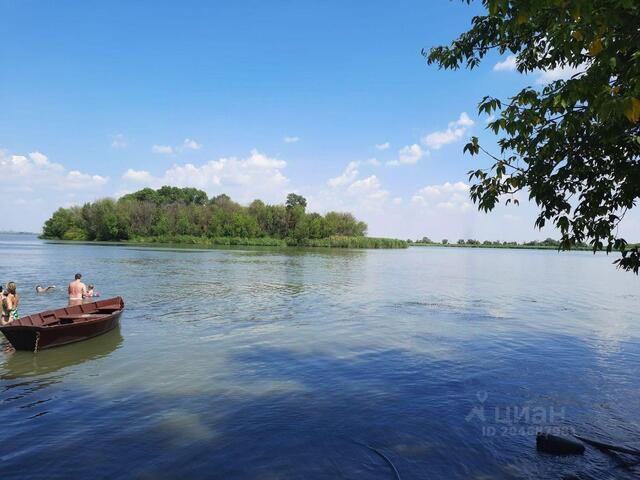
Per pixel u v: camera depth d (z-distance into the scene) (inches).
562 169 245.4
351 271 1673.2
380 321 705.0
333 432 305.9
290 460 268.2
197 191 6318.9
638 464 265.6
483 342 571.8
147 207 4522.6
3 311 586.6
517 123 237.3
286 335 593.6
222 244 4271.7
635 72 166.4
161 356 486.0
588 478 250.8
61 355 486.9
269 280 1270.9
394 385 401.7
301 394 376.2
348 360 478.9
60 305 793.6
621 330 665.6
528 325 695.1
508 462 267.9
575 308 892.6
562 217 252.8
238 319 698.8
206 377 417.4
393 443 290.8
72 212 5017.2
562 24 187.3
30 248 2898.6
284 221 4650.6
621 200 248.8
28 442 288.5
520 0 184.2
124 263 1738.4
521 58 303.3
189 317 709.3
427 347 540.1
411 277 1523.1
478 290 1182.9
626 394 385.4
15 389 383.9
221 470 256.7
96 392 377.7
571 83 191.9
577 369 457.4
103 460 266.8
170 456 271.6
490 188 273.0
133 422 319.0
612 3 165.5
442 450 282.0
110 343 540.4
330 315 750.5
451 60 319.0
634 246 248.4
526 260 3444.9
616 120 200.8
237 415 331.9
